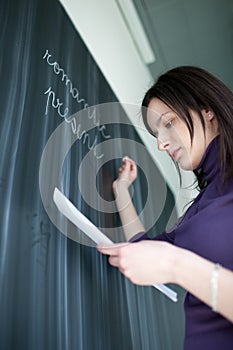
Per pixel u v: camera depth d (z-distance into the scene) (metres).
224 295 0.46
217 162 0.72
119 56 1.31
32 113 0.69
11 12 0.72
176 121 0.78
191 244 0.61
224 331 0.54
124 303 0.85
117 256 0.56
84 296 0.70
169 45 1.53
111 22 1.27
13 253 0.55
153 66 1.56
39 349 0.55
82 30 1.08
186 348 0.58
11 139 0.62
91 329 0.69
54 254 0.65
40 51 0.79
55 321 0.60
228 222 0.59
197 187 0.98
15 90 0.66
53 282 0.62
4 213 0.56
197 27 1.53
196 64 1.66
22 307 0.54
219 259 0.57
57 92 0.81
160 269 0.49
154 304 1.01
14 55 0.69
